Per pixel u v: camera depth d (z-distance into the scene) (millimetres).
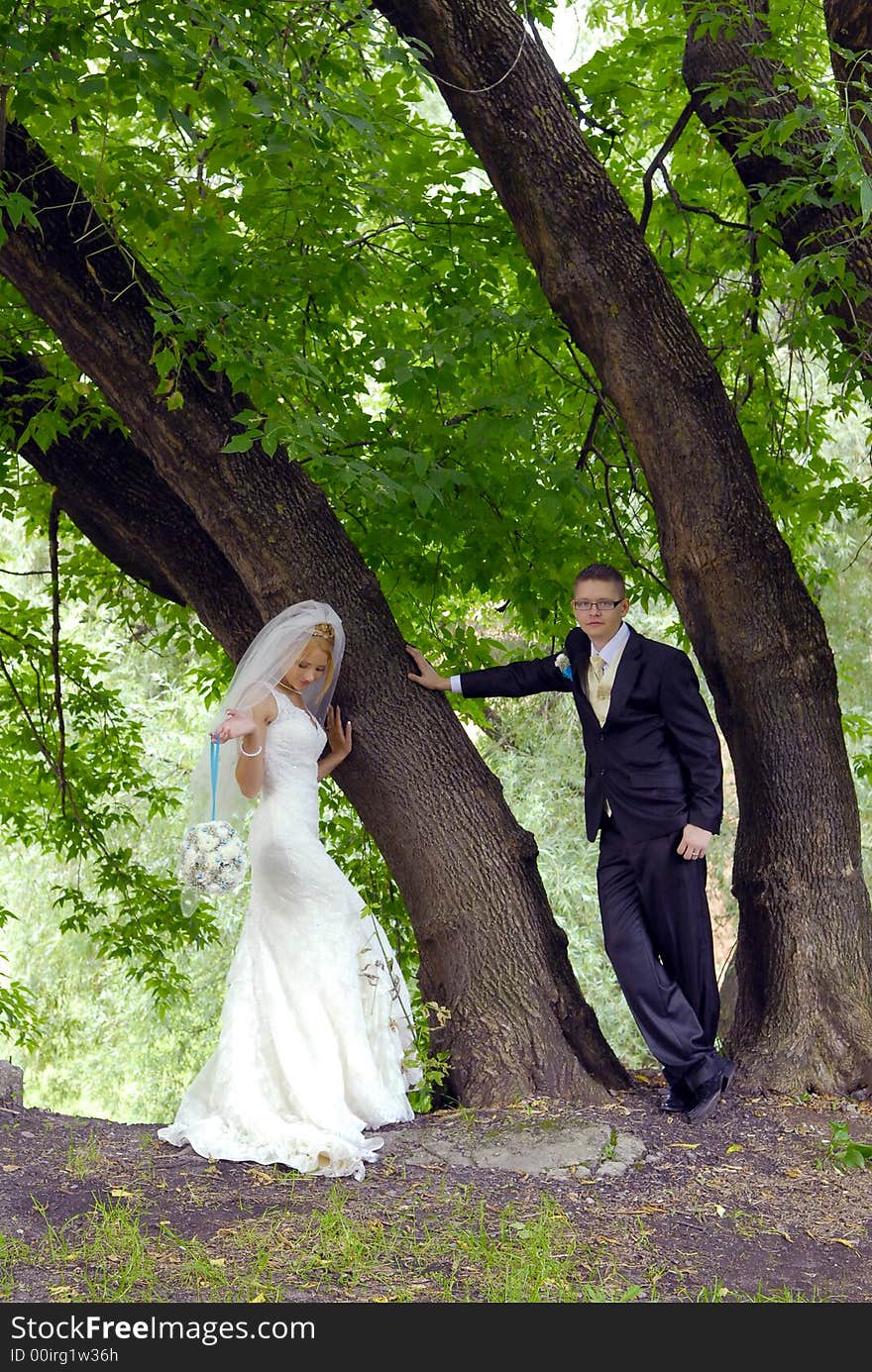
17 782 10062
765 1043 5555
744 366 7645
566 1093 5289
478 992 5383
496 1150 4551
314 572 5465
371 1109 4801
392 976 5109
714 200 7832
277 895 4863
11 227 5008
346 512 7387
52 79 4219
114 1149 4570
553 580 7652
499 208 6973
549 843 15289
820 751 5730
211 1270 3432
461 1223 3896
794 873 5676
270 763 4980
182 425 5305
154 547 6035
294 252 6430
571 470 6758
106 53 4348
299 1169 4340
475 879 5473
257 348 5016
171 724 15328
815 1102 5297
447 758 5578
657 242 7973
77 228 5215
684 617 5824
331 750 5496
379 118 6191
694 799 5070
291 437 4855
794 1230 4047
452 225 7020
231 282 6227
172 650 15297
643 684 5121
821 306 6418
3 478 8195
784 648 5691
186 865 4660
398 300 7223
